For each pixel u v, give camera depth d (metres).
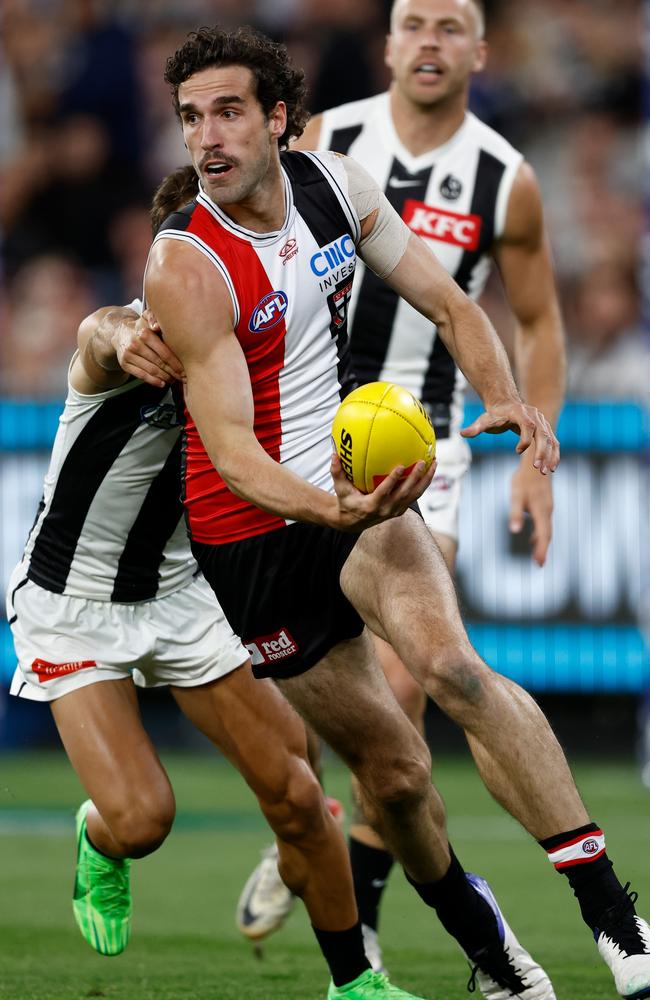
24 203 45.50
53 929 19.52
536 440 12.88
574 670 37.03
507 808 11.89
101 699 15.28
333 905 14.27
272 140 12.73
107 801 14.89
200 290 12.27
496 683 11.84
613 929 11.60
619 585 37.06
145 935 19.31
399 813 13.37
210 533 13.75
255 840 27.83
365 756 13.45
